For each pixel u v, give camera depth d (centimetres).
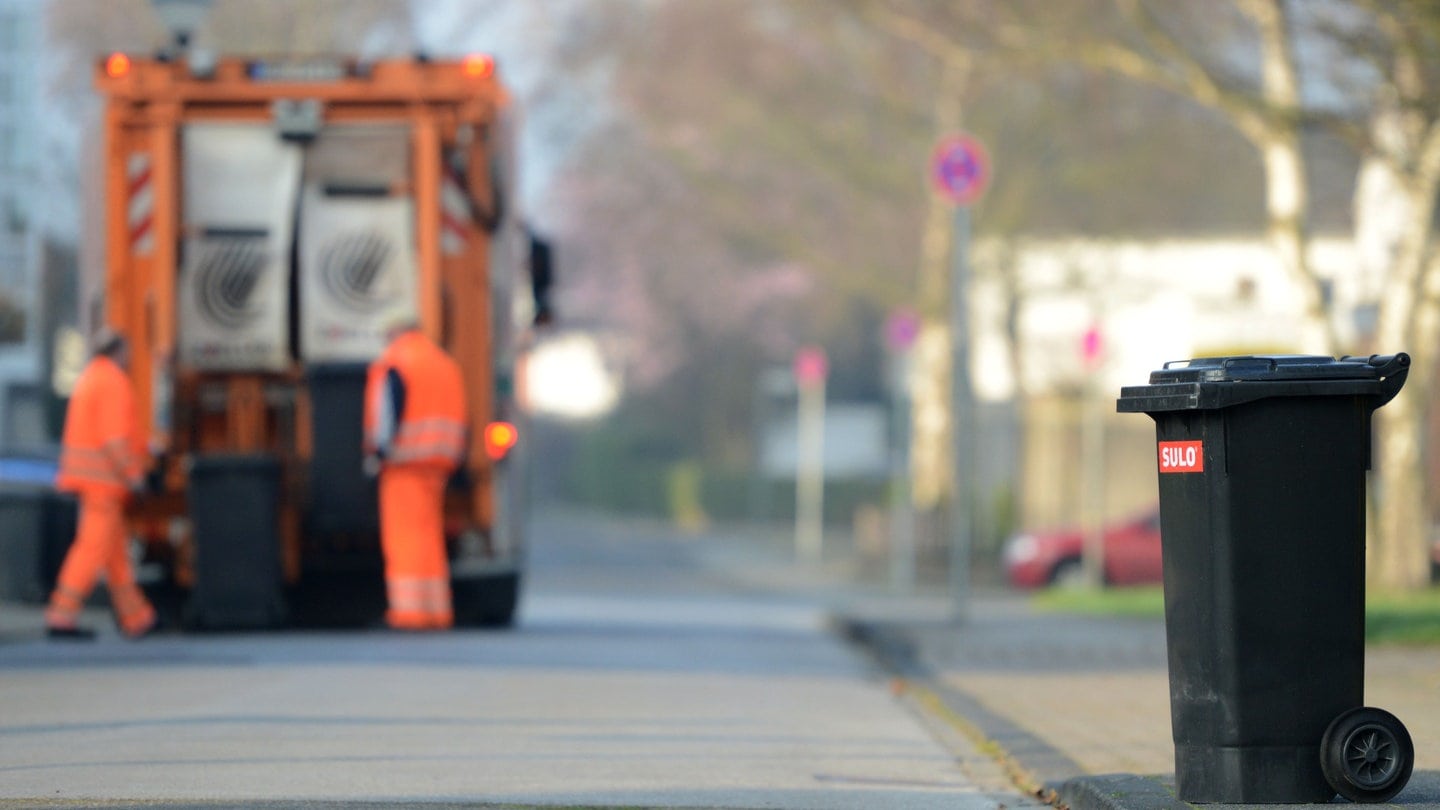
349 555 5956
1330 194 10212
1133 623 7175
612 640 6012
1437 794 2750
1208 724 2673
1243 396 2634
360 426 5728
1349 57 6881
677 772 3188
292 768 3094
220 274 5741
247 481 5622
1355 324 9200
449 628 5950
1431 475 11188
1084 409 14288
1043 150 13950
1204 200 14588
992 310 14562
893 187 14125
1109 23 8612
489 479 5875
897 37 13250
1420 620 6084
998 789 3144
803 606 9638
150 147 5728
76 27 10569
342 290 5784
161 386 5678
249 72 5762
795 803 2916
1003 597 10944
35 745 3328
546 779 3058
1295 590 2653
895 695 4700
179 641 5478
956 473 7212
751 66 14150
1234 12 8612
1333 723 2645
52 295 8919
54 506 6825
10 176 8700
